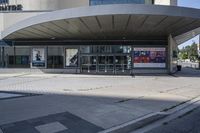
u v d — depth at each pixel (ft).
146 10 81.05
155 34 119.03
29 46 129.59
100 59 127.65
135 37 124.57
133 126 30.73
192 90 62.44
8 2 143.02
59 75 108.68
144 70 124.67
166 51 123.65
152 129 29.94
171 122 33.09
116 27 101.24
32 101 43.93
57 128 29.12
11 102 42.91
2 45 129.70
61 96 49.85
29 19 95.35
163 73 122.42
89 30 106.63
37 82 79.10
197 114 37.63
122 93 54.90
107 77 98.68
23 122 30.91
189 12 83.66
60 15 86.33
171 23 94.94
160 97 50.65
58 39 128.57
